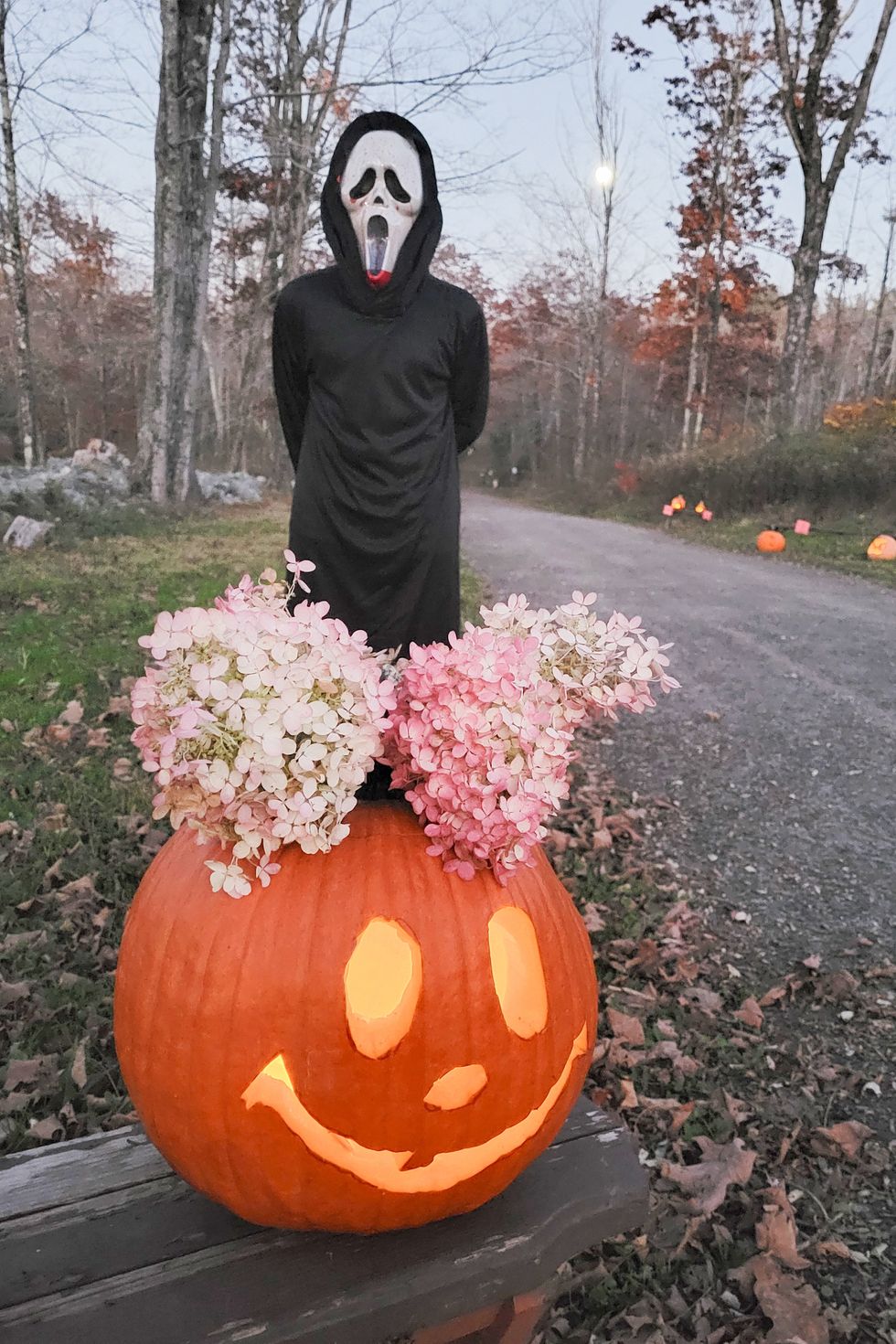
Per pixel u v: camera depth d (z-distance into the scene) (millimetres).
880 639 9352
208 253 19188
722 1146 2789
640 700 1801
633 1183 1981
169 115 17438
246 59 25031
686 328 37969
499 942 1879
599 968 3789
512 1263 1793
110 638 7949
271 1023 1656
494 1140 1800
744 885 4582
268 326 32000
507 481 51188
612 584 12969
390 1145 1700
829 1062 3277
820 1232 2562
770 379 44594
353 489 2141
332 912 1715
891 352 42812
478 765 1615
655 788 5805
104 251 37938
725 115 32125
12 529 13414
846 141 22766
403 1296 1699
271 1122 1670
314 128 24156
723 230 32938
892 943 4047
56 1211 1839
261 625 1566
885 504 18750
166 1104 1729
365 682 1564
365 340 2080
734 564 15172
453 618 2318
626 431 46375
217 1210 1870
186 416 19750
